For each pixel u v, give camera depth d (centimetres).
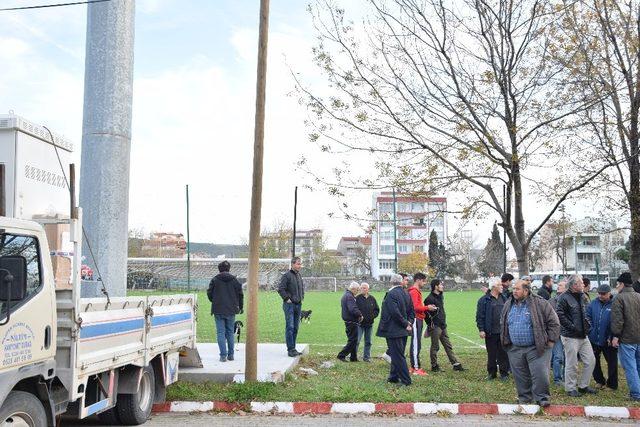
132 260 3806
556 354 1180
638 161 1399
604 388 1132
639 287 1230
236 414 933
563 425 870
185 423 868
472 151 1271
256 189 1063
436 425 865
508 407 943
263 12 1058
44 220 695
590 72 1302
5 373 523
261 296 4397
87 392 706
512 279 1248
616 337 1023
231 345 1259
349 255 11538
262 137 1061
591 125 1348
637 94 1345
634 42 1308
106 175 1030
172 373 966
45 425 579
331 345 1875
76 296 635
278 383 1083
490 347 1227
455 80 1293
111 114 1036
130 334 774
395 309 1100
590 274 6450
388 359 1439
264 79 1062
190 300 1055
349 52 1305
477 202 1391
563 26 1294
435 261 7725
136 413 822
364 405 946
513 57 1294
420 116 1298
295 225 2559
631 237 1494
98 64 1042
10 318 534
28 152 719
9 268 527
